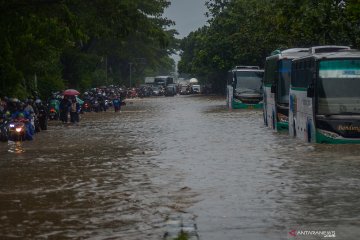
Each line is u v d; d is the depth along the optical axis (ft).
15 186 44.68
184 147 69.15
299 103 77.30
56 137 85.56
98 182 45.80
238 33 202.18
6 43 99.30
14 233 30.66
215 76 299.79
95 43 232.12
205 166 53.16
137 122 116.37
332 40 113.19
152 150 66.69
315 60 68.59
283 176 46.80
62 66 178.19
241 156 60.03
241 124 106.42
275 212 34.19
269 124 97.45
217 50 224.94
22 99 110.01
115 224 32.17
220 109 164.86
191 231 30.25
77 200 38.96
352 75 68.08
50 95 139.74
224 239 28.58
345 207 35.12
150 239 29.01
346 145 67.67
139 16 86.94
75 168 53.52
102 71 271.69
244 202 37.22
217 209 35.32
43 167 54.49
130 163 56.24
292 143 72.23
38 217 34.17
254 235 29.19
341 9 104.37
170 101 241.35
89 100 162.09
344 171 48.78
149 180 46.21
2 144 76.38
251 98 159.74
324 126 68.13
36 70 122.31
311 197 38.27
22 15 86.89
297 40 124.36
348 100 67.97
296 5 108.27
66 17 84.64
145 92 313.94
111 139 81.10
